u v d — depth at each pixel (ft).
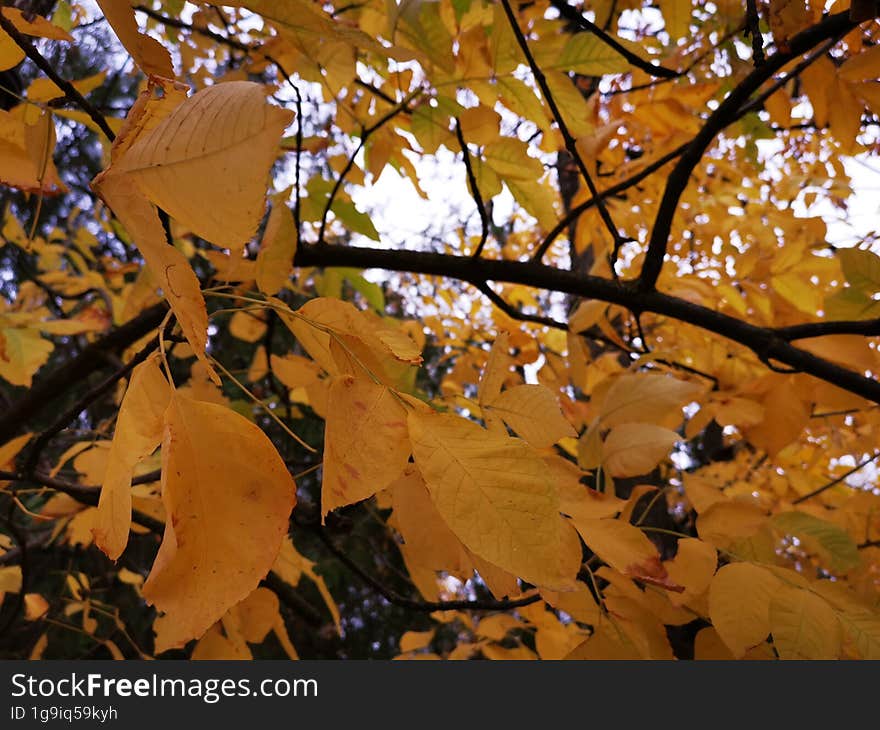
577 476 2.85
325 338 1.90
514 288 9.80
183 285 1.25
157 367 1.58
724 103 4.31
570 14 3.87
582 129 4.46
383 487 1.54
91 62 12.14
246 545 1.38
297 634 18.44
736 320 5.17
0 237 9.58
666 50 5.97
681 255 9.32
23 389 16.56
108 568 13.56
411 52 2.04
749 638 2.62
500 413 2.46
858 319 4.53
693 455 13.08
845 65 3.73
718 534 3.10
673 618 3.18
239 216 1.21
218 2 1.80
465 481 1.50
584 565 3.16
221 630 3.98
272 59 4.31
